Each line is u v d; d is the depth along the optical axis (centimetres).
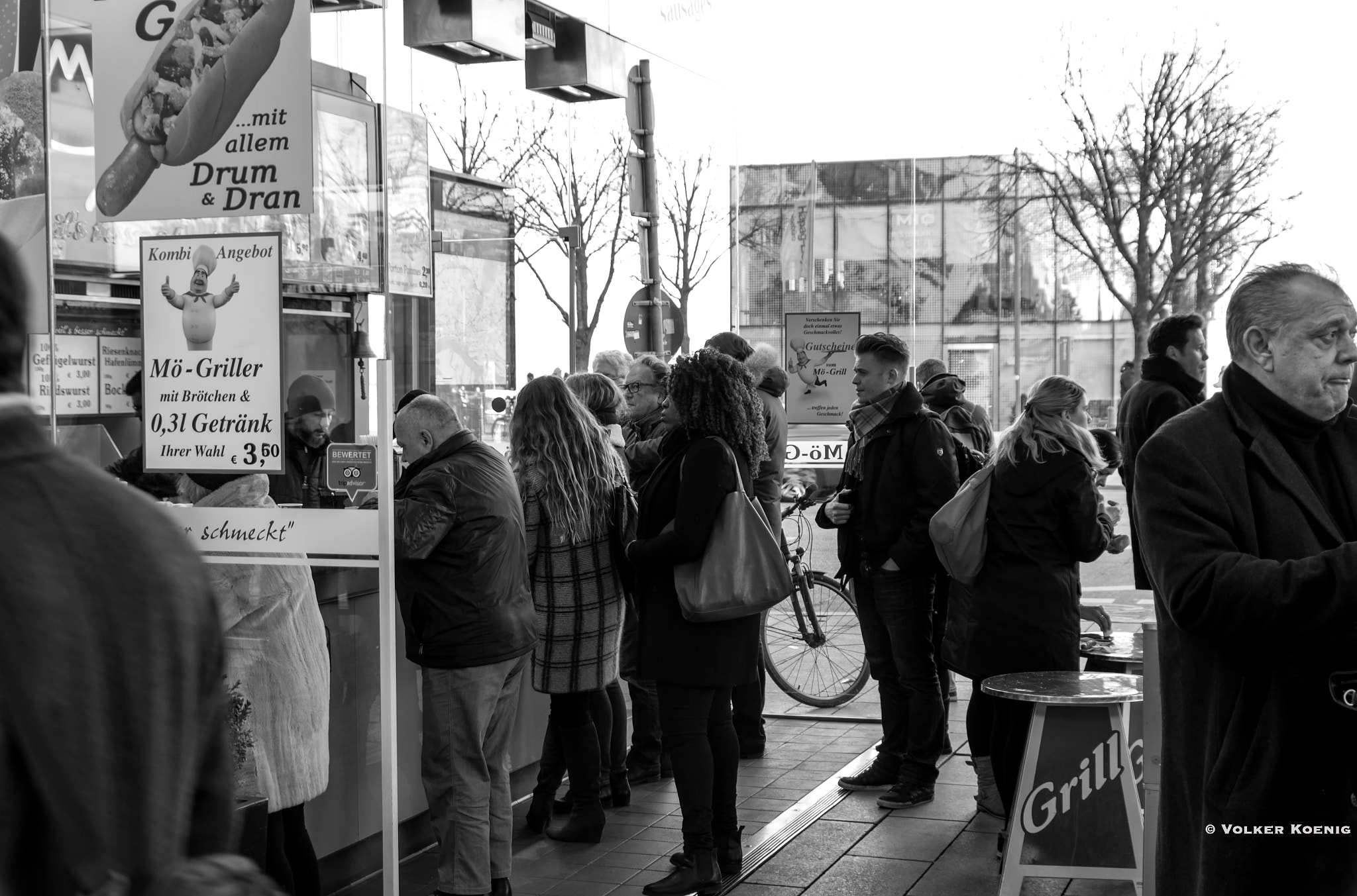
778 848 543
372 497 389
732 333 725
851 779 631
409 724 532
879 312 3100
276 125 388
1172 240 2750
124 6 400
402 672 527
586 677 548
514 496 475
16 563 136
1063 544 514
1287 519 263
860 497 607
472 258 737
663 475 482
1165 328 639
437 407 472
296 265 393
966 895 488
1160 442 271
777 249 2772
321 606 455
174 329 400
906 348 606
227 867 144
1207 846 260
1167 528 264
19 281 149
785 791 634
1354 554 241
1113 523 532
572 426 541
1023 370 3114
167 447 402
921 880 505
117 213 403
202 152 395
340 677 471
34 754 133
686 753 482
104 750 135
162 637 141
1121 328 3084
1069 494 508
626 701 762
